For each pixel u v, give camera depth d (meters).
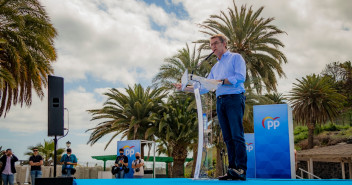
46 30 14.94
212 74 3.38
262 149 4.68
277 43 23.81
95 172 21.97
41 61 15.02
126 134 24.78
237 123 2.96
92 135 24.17
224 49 3.19
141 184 2.32
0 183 12.16
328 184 1.90
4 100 16.27
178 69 23.50
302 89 31.81
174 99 24.25
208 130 3.29
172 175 24.50
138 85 24.80
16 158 11.61
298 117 32.41
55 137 6.81
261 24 23.56
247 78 22.03
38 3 15.08
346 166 29.80
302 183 2.07
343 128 41.25
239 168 2.88
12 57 13.78
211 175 3.13
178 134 23.34
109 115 24.45
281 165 4.53
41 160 11.46
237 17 24.14
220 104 3.07
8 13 13.49
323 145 38.41
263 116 4.73
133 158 15.59
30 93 15.59
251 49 24.02
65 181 2.54
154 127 23.36
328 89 31.17
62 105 6.96
